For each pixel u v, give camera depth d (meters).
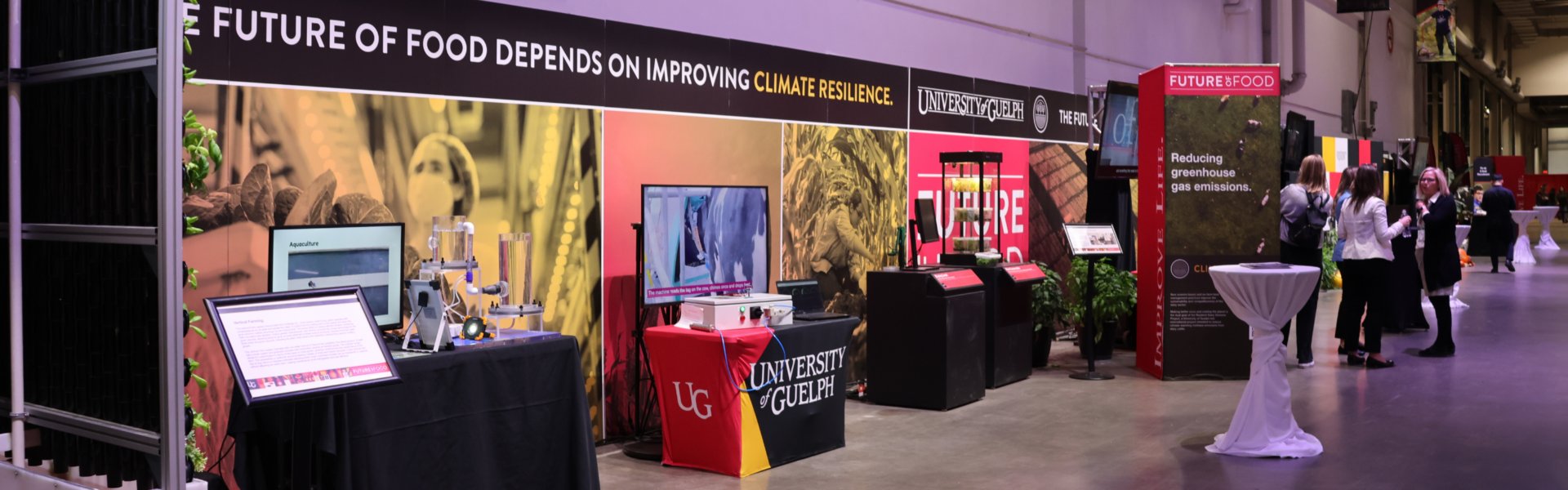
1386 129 16.89
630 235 4.79
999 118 7.39
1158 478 4.04
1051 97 8.05
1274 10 11.98
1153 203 6.52
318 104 3.64
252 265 3.47
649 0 4.86
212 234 3.37
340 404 2.78
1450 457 4.30
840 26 6.04
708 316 4.11
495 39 4.20
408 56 3.91
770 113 5.50
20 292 2.71
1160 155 6.39
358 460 2.84
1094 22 8.66
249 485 3.00
